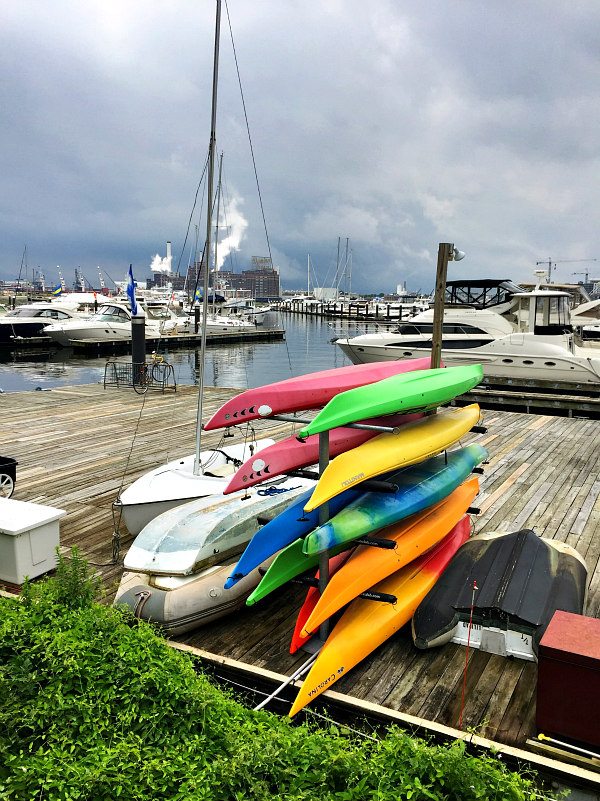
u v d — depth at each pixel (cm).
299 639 391
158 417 1148
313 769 250
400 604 416
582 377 1509
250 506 511
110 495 707
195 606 418
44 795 240
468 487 572
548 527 619
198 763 255
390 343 1712
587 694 303
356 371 530
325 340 4128
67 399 1348
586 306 2623
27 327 3288
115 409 1230
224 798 237
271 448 452
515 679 374
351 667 376
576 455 911
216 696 301
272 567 394
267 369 2738
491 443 994
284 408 463
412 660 396
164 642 351
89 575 484
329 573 415
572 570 435
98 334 3250
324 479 383
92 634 333
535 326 1600
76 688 296
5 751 261
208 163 630
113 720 284
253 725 286
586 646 309
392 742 262
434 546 489
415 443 474
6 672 303
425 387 487
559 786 299
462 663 391
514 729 333
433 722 332
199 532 465
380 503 438
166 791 243
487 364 1603
